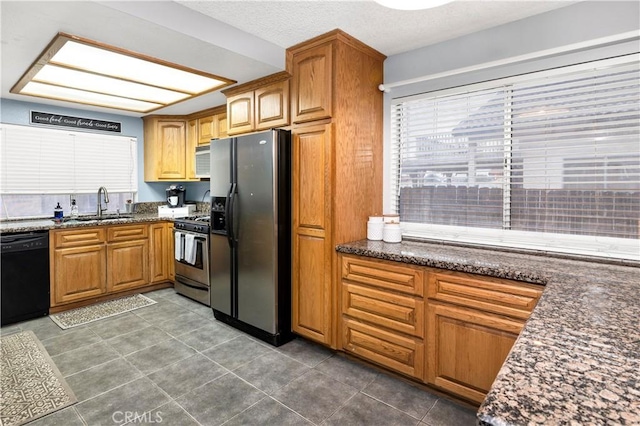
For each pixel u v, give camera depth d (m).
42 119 3.92
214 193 3.20
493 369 1.88
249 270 2.89
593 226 2.15
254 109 3.10
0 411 1.93
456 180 2.68
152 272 4.16
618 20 1.96
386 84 2.83
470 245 2.49
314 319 2.69
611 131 2.06
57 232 3.42
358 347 2.45
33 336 2.91
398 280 2.22
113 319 3.30
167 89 3.38
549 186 2.29
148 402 2.03
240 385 2.21
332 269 2.56
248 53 2.49
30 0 1.74
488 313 1.88
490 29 2.39
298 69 2.70
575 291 1.37
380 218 2.75
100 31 2.09
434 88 2.69
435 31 2.45
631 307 1.15
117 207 4.62
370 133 2.83
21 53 2.42
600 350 0.81
